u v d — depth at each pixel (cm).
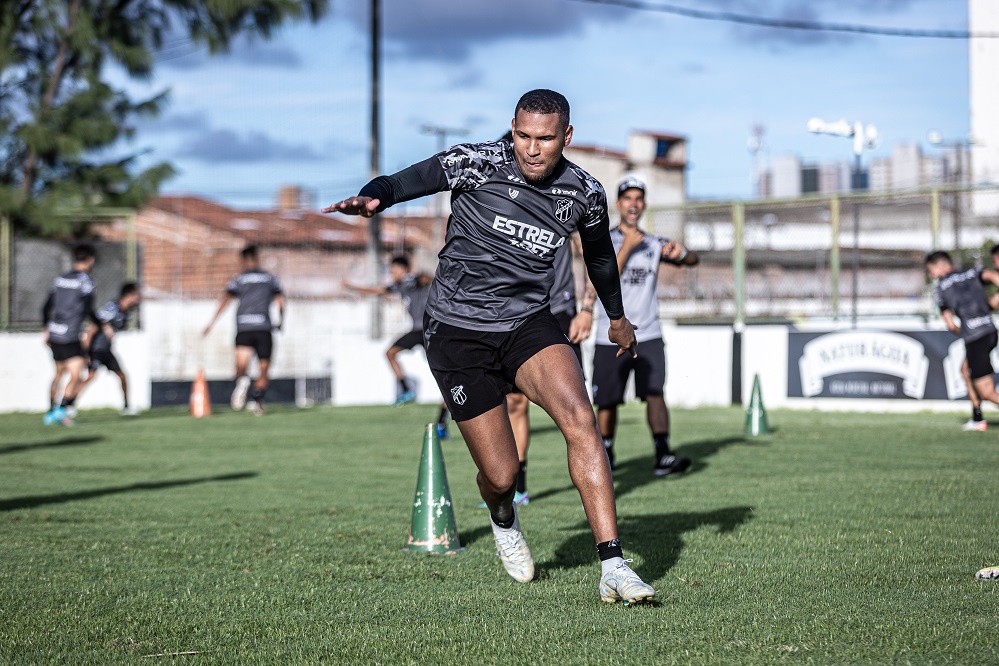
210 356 5100
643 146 6400
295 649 631
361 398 3378
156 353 5006
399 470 1590
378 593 777
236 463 1694
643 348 1441
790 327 2803
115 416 2817
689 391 2916
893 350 2636
